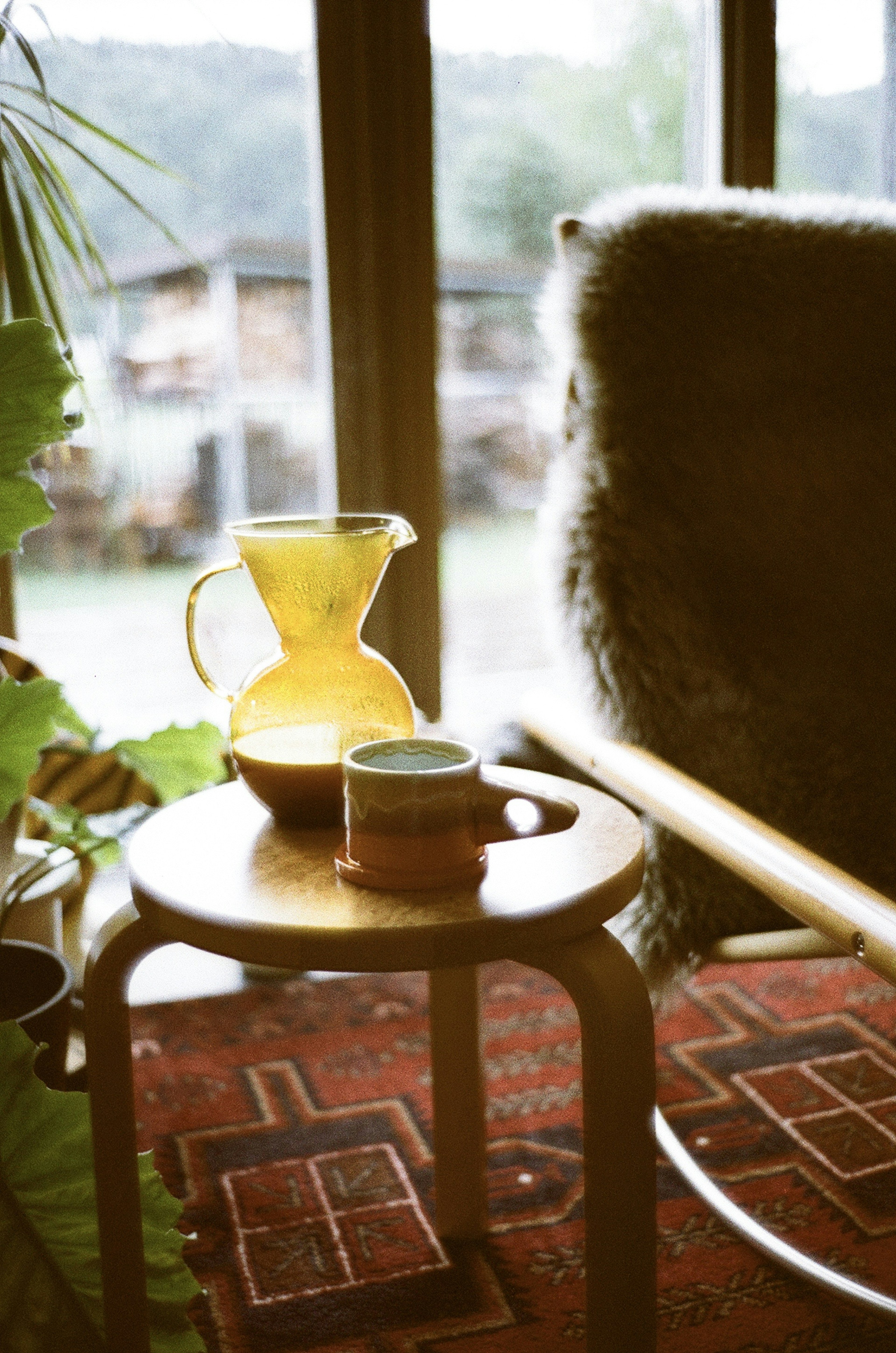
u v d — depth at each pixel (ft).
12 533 3.10
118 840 3.73
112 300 5.00
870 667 3.91
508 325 5.95
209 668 6.90
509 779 2.87
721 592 3.83
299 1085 4.48
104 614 8.95
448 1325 3.21
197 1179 3.89
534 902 2.10
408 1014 5.06
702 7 5.84
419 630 5.50
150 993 5.24
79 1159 2.70
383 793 2.16
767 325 3.94
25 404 3.01
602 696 3.74
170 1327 2.63
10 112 4.20
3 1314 2.62
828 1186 3.78
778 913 3.38
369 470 5.35
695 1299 3.29
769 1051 4.66
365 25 4.92
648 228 3.89
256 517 2.65
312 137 5.11
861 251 4.04
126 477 7.13
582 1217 3.67
